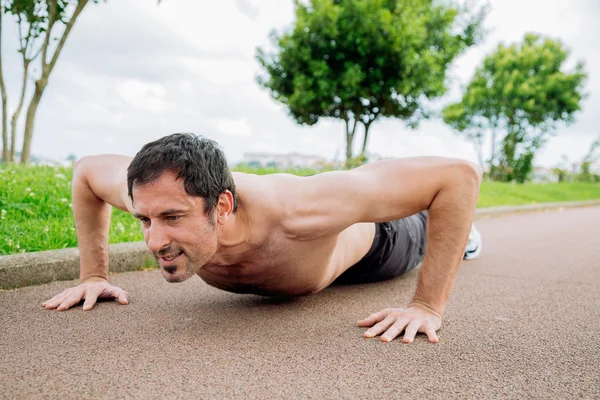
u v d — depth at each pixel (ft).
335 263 8.51
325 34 48.93
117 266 11.53
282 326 7.71
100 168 8.10
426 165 6.97
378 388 5.64
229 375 5.88
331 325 7.82
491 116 75.97
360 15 48.19
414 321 7.38
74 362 6.18
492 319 8.45
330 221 6.84
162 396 5.33
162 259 6.19
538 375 6.10
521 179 74.84
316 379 5.83
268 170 29.25
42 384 5.56
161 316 8.10
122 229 13.56
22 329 7.32
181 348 6.70
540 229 23.57
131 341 6.93
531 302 9.73
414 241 10.90
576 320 8.52
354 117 52.42
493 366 6.35
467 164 7.06
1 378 5.69
